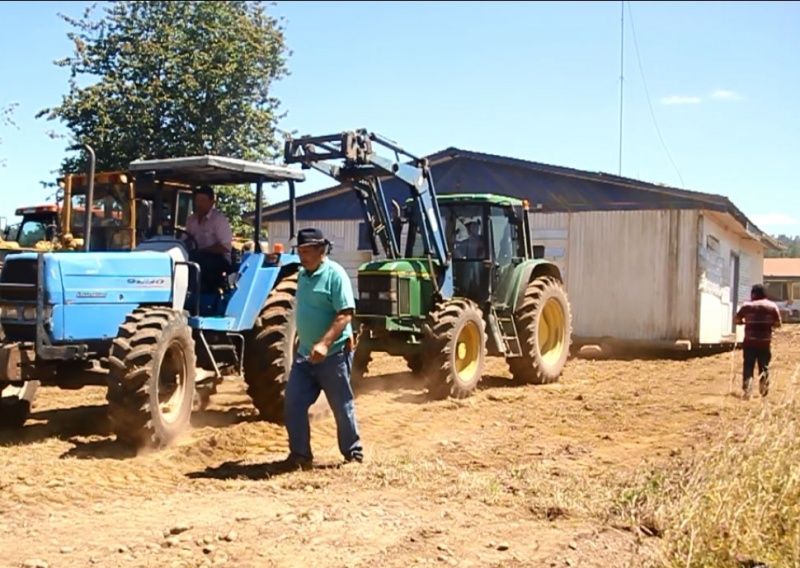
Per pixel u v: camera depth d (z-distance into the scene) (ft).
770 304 35.94
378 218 36.50
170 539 15.15
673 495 17.98
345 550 14.88
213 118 87.45
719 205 54.80
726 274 64.80
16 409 24.73
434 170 64.18
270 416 27.40
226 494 18.58
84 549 14.64
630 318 57.26
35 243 48.03
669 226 56.29
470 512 17.43
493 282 37.70
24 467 19.88
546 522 16.89
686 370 46.75
